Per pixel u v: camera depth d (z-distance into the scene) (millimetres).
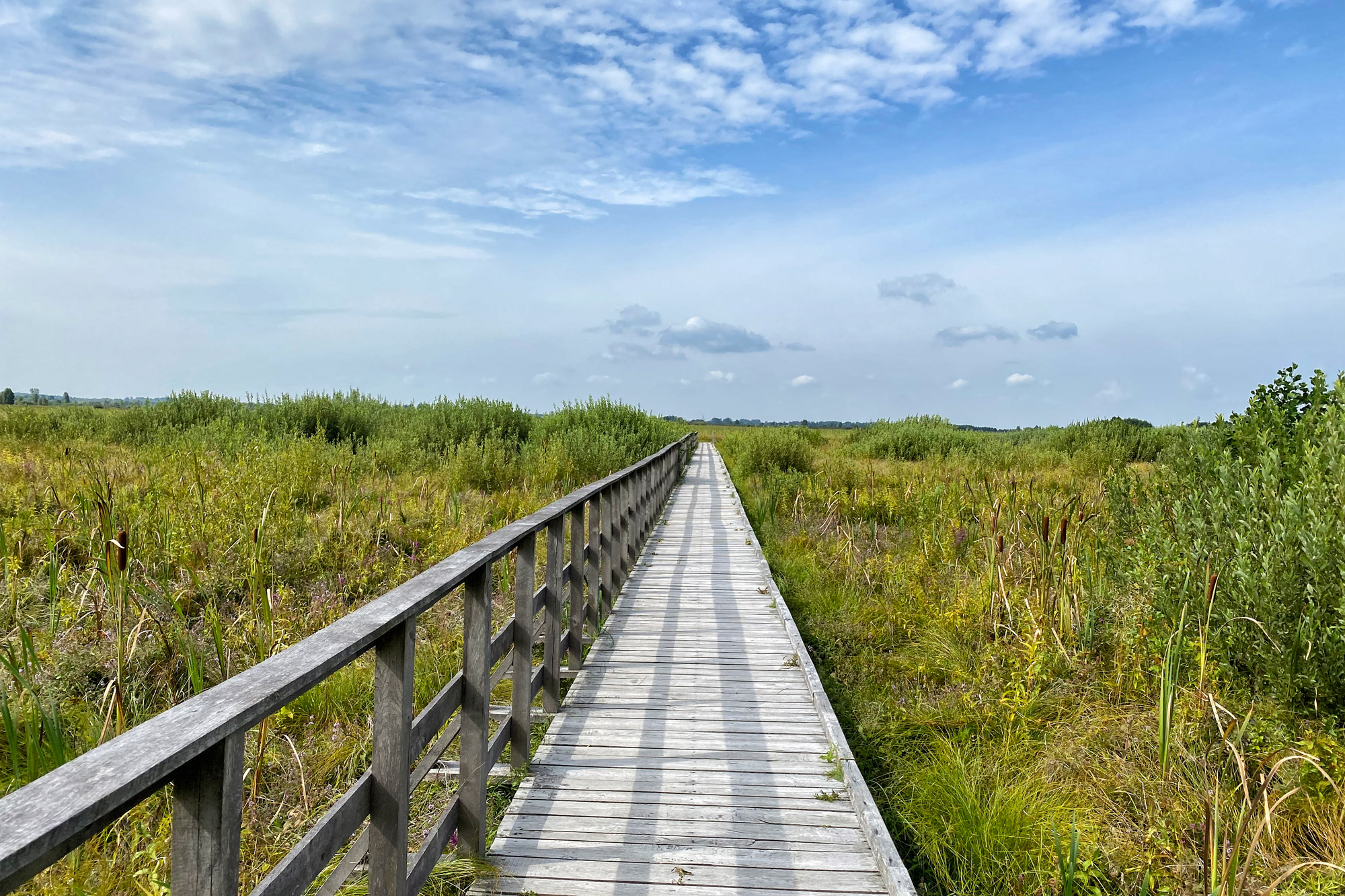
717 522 12766
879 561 8367
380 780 2168
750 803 3602
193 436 14133
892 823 3717
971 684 5270
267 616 5082
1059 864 3246
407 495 10820
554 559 4652
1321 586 4184
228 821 1374
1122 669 4957
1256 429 5684
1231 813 3420
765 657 5781
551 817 3441
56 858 1015
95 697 4484
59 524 6949
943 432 24906
